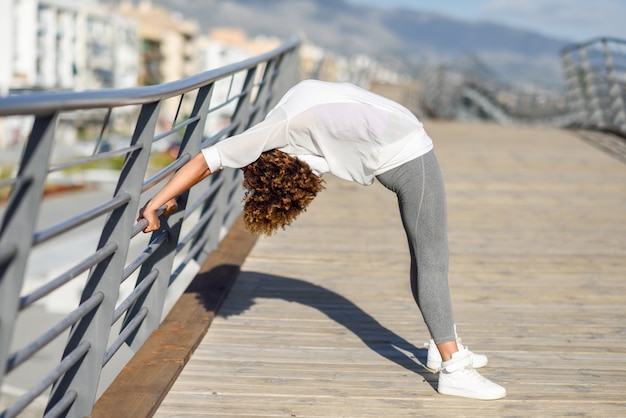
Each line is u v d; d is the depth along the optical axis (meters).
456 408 3.06
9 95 1.84
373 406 3.05
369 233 6.15
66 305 18.25
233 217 6.13
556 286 4.91
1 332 1.98
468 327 4.08
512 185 8.20
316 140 2.86
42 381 2.31
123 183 2.75
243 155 2.87
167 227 3.57
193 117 3.58
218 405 3.00
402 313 4.26
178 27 110.25
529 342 3.87
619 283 5.02
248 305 4.27
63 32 79.88
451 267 5.29
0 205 38.66
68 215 40.00
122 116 73.00
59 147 61.66
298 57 8.22
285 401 3.07
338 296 4.53
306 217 6.64
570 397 3.20
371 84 27.91
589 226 6.61
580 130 12.77
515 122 21.98
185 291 4.32
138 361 3.28
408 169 2.92
